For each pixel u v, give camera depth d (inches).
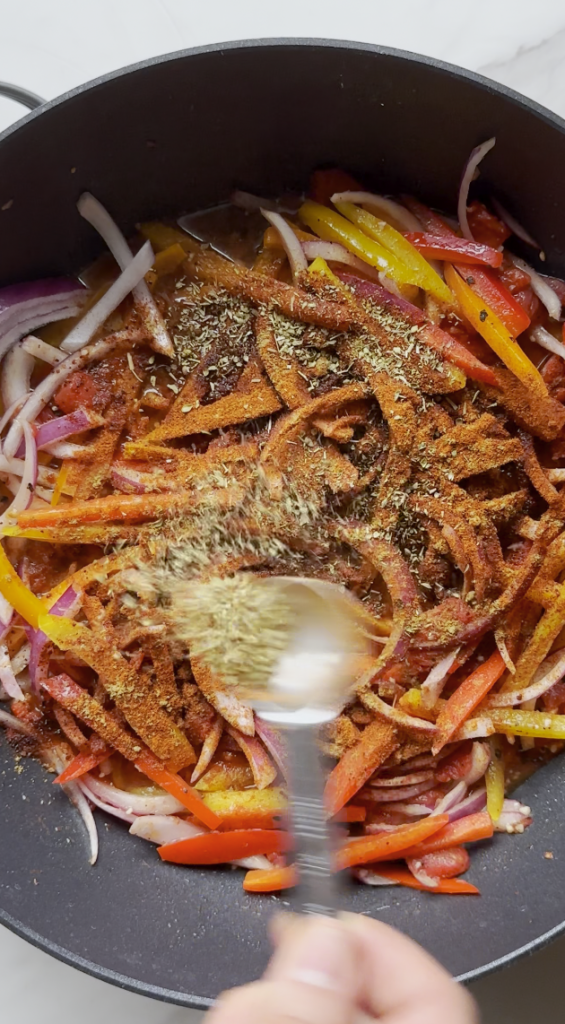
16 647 14.0
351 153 14.2
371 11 15.3
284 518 13.3
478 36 15.3
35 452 14.0
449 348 14.0
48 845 13.3
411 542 13.9
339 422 13.7
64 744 13.9
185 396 14.1
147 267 14.4
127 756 13.4
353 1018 9.9
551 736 13.5
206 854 13.5
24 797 13.6
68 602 13.6
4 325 14.1
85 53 15.3
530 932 12.3
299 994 9.8
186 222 14.9
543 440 14.3
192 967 12.5
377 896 13.4
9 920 12.3
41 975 13.7
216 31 15.3
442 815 13.4
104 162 13.7
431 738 13.4
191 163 14.2
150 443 14.0
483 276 14.3
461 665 13.9
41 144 12.9
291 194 14.8
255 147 14.1
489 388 14.2
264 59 12.7
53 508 13.6
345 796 13.1
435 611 13.6
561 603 13.6
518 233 14.4
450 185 14.2
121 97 12.9
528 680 13.8
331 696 12.9
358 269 14.6
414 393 13.8
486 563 13.7
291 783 12.0
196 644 12.8
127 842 13.8
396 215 14.6
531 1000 13.6
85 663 13.7
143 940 12.8
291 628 12.7
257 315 14.4
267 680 12.3
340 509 13.8
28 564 14.2
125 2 15.4
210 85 13.0
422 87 12.9
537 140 13.1
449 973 11.7
